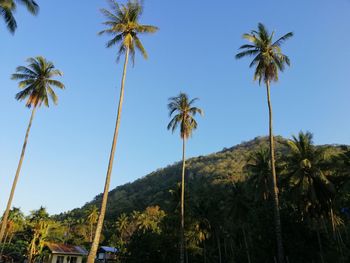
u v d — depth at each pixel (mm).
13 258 73688
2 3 24406
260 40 35344
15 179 36906
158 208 116688
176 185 66750
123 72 29141
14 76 40156
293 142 42656
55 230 80875
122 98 28406
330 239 39312
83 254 69250
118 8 29531
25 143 38594
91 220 111125
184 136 47000
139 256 50781
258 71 35125
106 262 82688
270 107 34562
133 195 191625
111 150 26438
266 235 35656
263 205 40250
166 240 52781
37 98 39969
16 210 81000
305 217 40000
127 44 28703
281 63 35562
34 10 25906
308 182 38969
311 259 34250
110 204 182125
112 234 116188
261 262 35250
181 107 47500
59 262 65688
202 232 66438
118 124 27453
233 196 65000
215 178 137750
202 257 66625
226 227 74000
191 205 70812
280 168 43844
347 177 39375
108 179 25484
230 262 63969
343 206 46781
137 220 105000
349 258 35906
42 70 40594
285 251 34375
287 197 41375
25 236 68500
